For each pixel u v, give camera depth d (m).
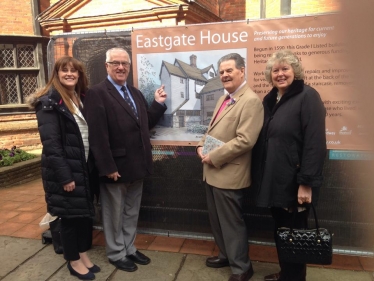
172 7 4.89
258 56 2.53
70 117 2.19
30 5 6.73
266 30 2.48
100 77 2.96
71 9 5.64
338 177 2.56
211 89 2.68
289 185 1.94
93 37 2.92
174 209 3.03
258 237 2.86
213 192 2.31
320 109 1.87
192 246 2.93
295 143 1.93
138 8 5.38
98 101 2.32
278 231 2.00
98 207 3.24
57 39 3.02
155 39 2.75
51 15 5.68
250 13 6.93
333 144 2.44
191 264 2.62
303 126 1.88
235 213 2.29
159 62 2.77
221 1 7.04
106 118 2.35
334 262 2.60
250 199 2.83
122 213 2.57
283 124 1.93
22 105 6.82
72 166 2.22
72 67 2.28
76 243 2.40
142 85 2.85
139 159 2.48
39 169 5.65
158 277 2.45
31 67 6.89
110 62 2.38
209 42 2.62
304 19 2.38
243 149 2.09
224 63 2.17
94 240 3.07
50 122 2.16
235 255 2.32
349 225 2.61
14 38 6.59
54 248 2.84
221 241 2.51
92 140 2.32
